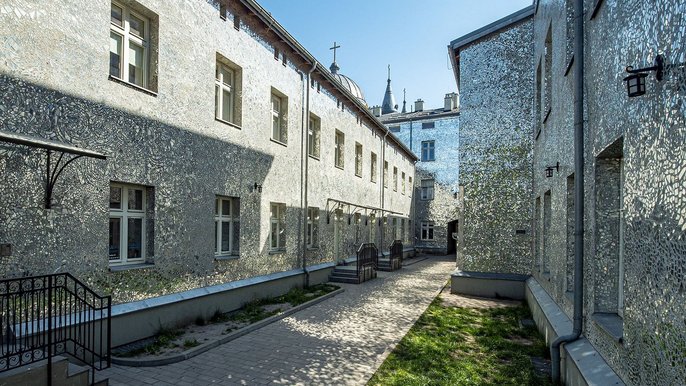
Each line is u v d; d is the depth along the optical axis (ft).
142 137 24.22
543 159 32.30
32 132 18.34
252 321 28.50
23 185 18.10
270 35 38.58
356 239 63.36
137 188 24.80
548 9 29.17
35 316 18.38
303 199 45.03
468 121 44.80
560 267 22.99
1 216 17.33
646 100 10.69
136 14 25.29
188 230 27.71
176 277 26.55
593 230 16.07
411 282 51.57
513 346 24.50
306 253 45.75
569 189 21.45
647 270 10.45
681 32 8.68
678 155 8.80
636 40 11.52
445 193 100.68
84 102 20.77
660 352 9.59
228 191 32.14
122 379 18.06
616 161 15.75
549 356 22.67
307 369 19.92
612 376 12.96
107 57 22.17
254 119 35.83
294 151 43.14
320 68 47.39
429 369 20.33
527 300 37.93
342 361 21.18
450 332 27.73
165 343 22.89
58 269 19.44
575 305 17.51
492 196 43.21
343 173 57.21
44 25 18.93
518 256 41.81
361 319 30.78
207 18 30.12
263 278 36.47
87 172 20.89
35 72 18.51
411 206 98.94
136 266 23.93
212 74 30.53
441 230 100.53
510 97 43.09
